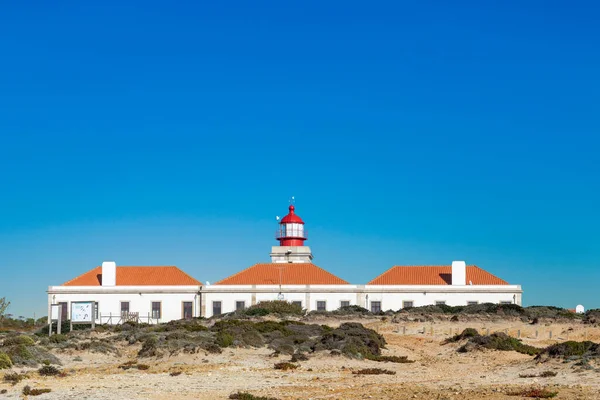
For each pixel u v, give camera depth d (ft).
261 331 179.83
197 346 147.43
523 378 114.01
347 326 191.21
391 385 106.93
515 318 223.30
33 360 133.08
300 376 119.44
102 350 152.05
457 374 123.03
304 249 341.00
